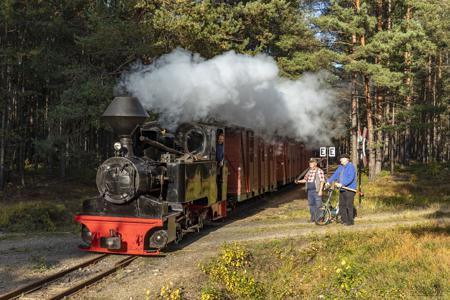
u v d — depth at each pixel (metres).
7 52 19.16
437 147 46.19
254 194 16.39
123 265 8.32
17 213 13.47
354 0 25.16
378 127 28.16
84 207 9.50
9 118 22.44
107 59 20.06
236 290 6.88
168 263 8.59
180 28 17.78
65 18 21.83
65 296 6.56
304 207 17.19
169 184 9.88
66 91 17.36
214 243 10.27
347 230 11.24
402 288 6.67
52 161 27.42
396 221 12.94
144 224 8.99
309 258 8.88
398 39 22.12
